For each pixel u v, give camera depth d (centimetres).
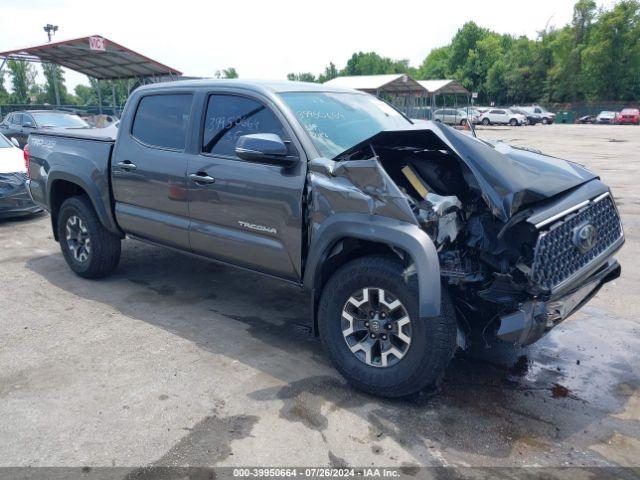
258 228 390
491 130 3844
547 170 357
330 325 349
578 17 6112
